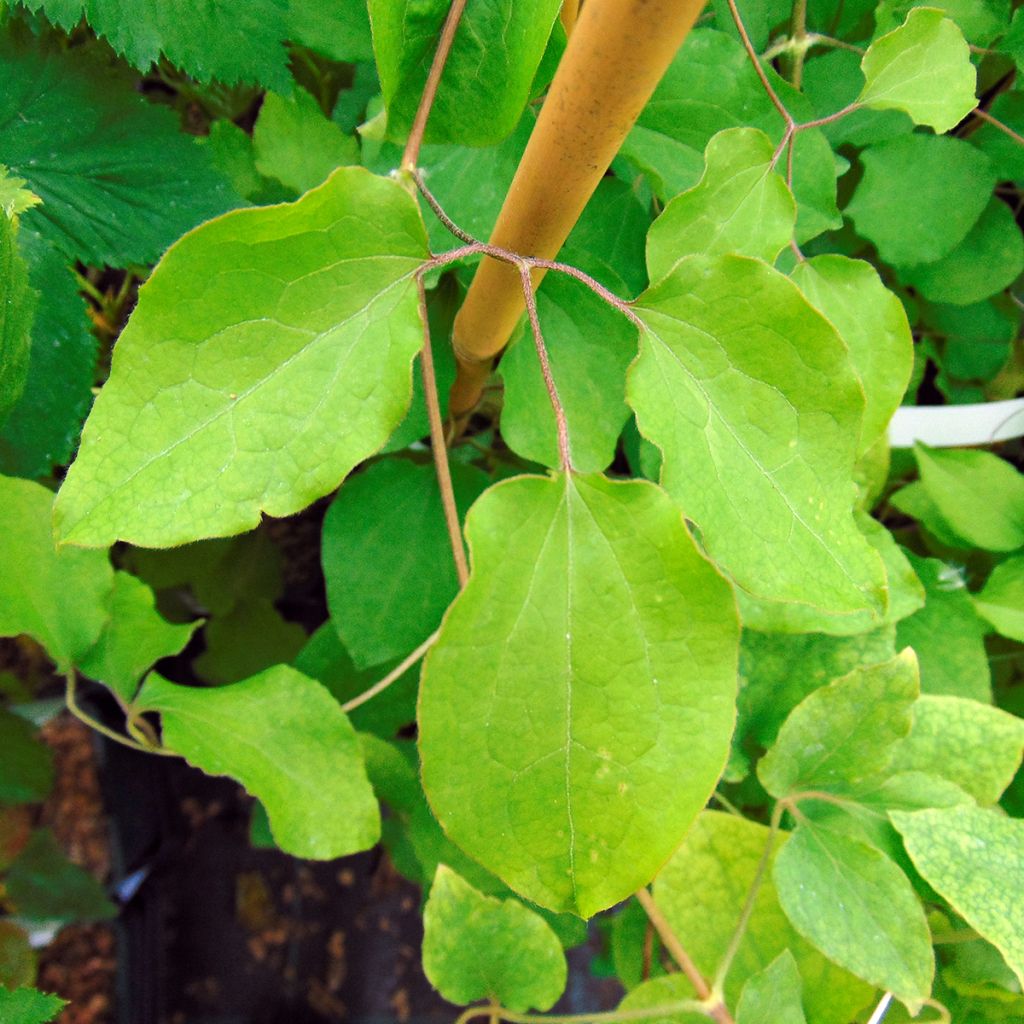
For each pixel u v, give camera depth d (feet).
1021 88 0.93
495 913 0.73
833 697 0.70
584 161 0.49
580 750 0.46
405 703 1.07
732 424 0.48
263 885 1.81
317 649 1.05
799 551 0.47
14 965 1.51
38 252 0.80
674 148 0.79
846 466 0.47
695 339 0.48
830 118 0.67
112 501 0.44
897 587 0.82
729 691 0.45
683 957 0.70
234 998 1.77
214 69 0.77
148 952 1.70
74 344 0.82
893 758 0.75
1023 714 1.05
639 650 0.45
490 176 0.78
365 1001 1.77
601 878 0.47
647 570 0.45
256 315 0.45
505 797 0.47
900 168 0.95
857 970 0.65
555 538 0.46
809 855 0.68
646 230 0.84
